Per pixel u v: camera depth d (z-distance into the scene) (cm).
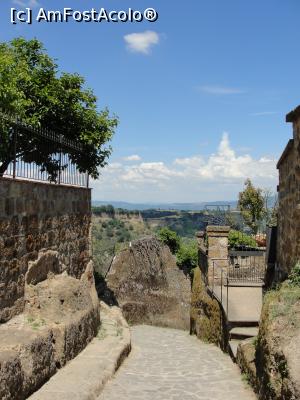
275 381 654
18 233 894
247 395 799
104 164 1382
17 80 1186
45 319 924
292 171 996
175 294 2178
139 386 862
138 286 2169
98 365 923
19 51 1309
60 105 1283
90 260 1351
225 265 1575
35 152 1030
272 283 1188
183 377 939
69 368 890
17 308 884
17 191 889
